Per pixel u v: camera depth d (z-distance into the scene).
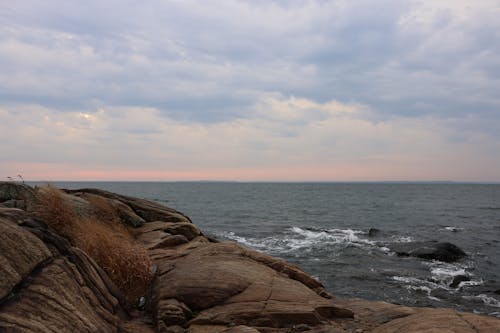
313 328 6.67
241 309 6.96
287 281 8.41
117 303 6.59
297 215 54.44
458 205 77.81
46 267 5.33
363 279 19.52
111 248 8.11
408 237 33.41
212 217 50.56
